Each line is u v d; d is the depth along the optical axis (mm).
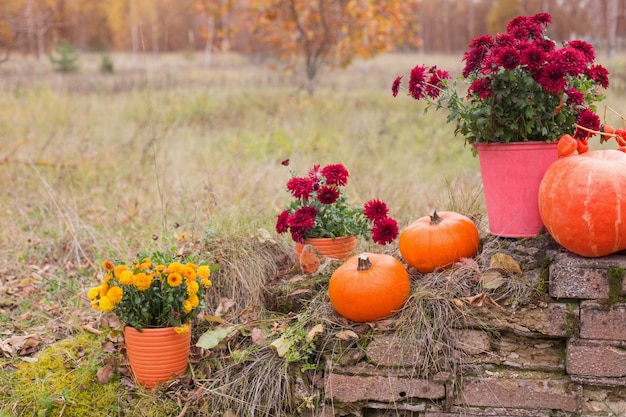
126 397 3162
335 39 13234
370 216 3496
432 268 3252
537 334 2947
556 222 2812
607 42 21922
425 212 5246
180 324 3123
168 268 3100
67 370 3334
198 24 34875
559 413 2924
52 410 3100
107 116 10305
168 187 6238
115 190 6441
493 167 3193
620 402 2895
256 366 3164
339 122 9789
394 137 8469
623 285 2775
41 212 5586
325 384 3070
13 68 20703
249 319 3514
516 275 3049
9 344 3613
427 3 44719
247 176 6316
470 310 3016
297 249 3797
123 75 19141
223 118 10586
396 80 3318
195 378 3234
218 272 3746
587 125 3016
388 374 3031
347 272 3137
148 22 32000
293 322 3350
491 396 2973
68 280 4512
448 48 44062
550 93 2986
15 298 4266
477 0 42781
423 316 3041
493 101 3031
